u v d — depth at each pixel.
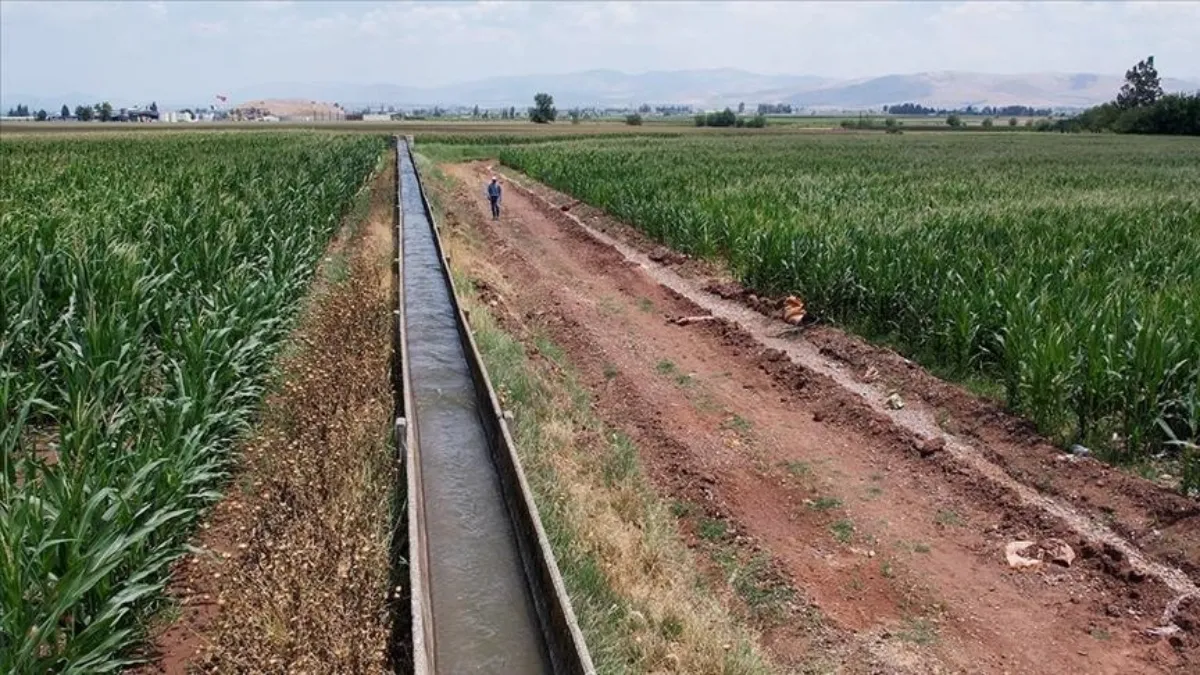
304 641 5.30
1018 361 10.95
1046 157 58.94
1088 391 9.84
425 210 29.30
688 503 9.65
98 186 19.94
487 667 6.12
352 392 9.41
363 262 17.23
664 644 6.71
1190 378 9.64
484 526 8.06
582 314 17.73
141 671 5.82
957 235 17.22
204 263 12.23
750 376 13.82
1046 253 15.34
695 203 24.45
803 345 14.85
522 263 23.52
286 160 32.06
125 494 5.96
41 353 8.80
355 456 7.85
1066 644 7.20
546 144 70.81
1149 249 15.61
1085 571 8.00
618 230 27.22
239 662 5.18
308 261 16.16
